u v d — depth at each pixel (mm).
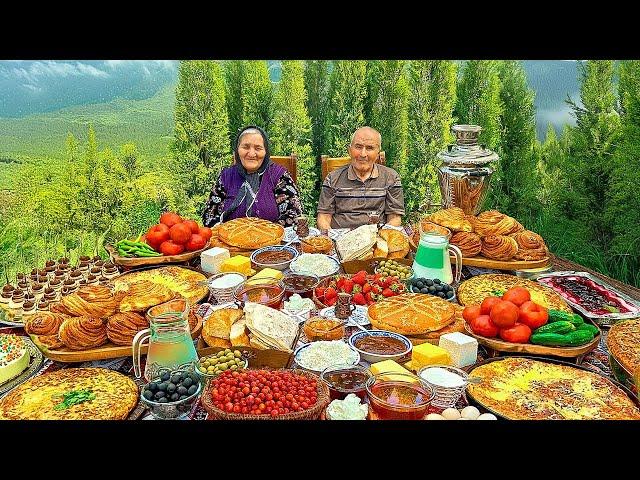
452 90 7133
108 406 2334
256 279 3229
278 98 7098
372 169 5258
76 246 6836
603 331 2992
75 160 6828
